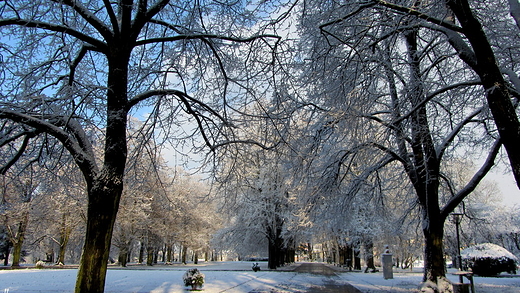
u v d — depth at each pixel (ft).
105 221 18.93
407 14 21.83
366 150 35.42
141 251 128.77
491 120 32.73
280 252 106.93
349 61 27.35
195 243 128.16
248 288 39.45
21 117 20.01
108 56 23.56
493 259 57.57
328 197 41.06
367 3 22.00
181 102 30.76
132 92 30.96
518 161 17.88
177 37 26.40
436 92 25.27
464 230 67.67
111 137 20.79
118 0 23.16
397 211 59.00
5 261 109.50
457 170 54.70
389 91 36.24
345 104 29.60
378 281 51.13
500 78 18.95
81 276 17.94
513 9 21.71
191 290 35.83
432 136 36.47
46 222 86.33
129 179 33.55
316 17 27.30
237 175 33.53
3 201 34.55
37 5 23.21
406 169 37.04
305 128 35.17
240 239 92.63
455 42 22.03
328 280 53.06
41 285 39.06
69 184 32.07
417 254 91.30
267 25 26.37
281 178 49.14
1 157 28.32
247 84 30.35
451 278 52.70
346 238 83.87
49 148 28.63
